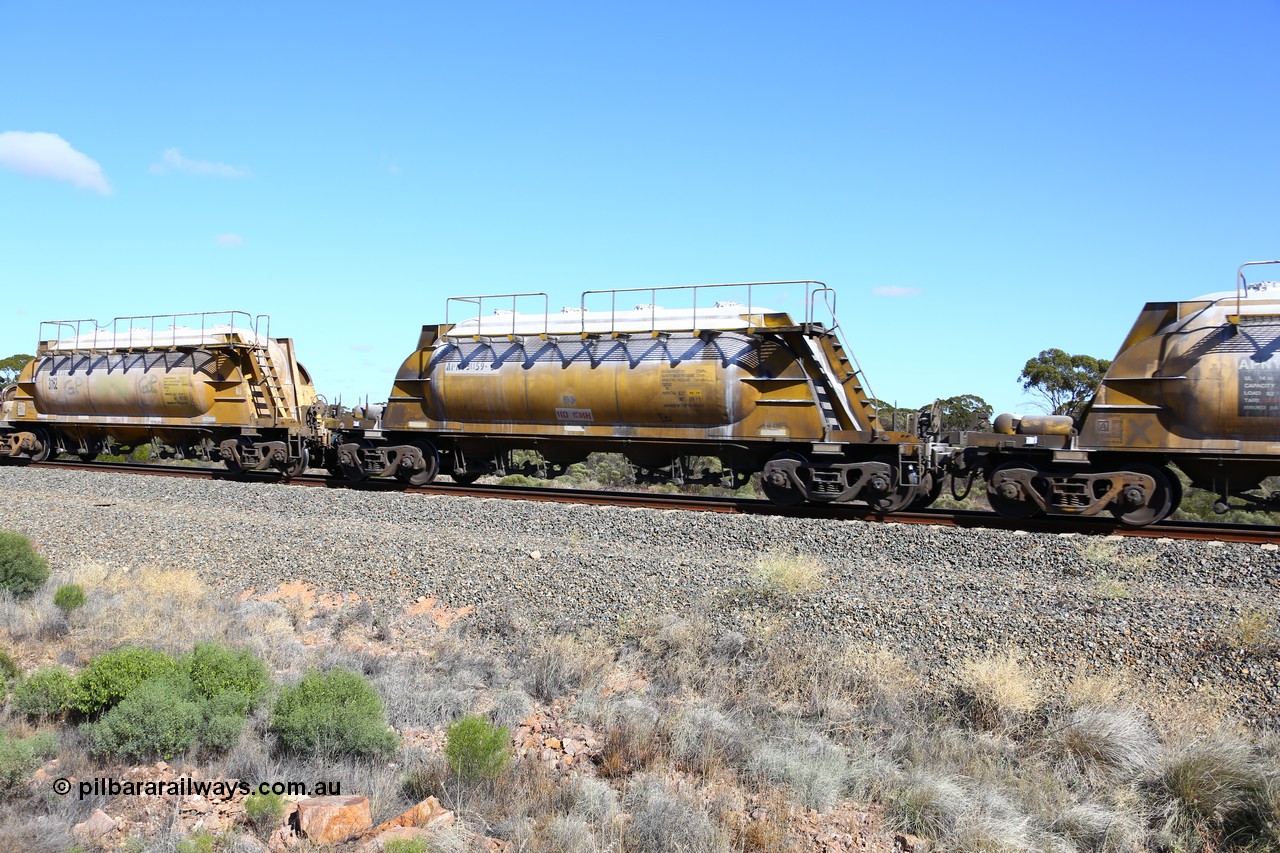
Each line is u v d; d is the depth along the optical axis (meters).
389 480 23.67
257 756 8.03
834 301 18.31
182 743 8.18
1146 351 15.13
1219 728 7.88
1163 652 9.14
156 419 27.62
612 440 20.22
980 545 13.46
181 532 16.20
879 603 10.77
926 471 17.17
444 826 6.84
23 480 25.16
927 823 7.01
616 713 8.93
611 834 6.79
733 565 12.70
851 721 8.67
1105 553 12.72
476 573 13.10
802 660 9.73
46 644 11.28
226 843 6.61
